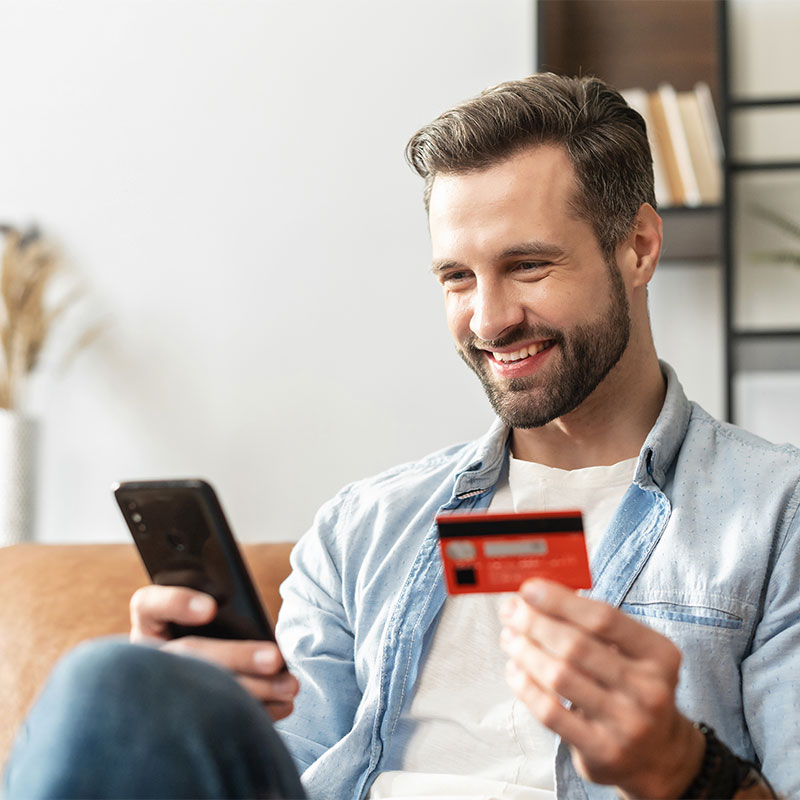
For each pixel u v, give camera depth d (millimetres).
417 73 3443
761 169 3043
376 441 3404
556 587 966
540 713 968
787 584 1247
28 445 3414
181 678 797
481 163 1359
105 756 755
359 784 1357
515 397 1369
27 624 1650
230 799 787
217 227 3535
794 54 3207
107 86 3625
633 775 966
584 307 1350
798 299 3160
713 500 1327
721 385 3066
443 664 1387
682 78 3223
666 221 3008
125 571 1707
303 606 1539
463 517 1016
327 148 3479
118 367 3572
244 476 3479
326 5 3500
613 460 1425
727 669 1245
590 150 1367
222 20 3559
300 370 3459
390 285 3424
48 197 3635
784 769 1177
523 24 3385
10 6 3691
